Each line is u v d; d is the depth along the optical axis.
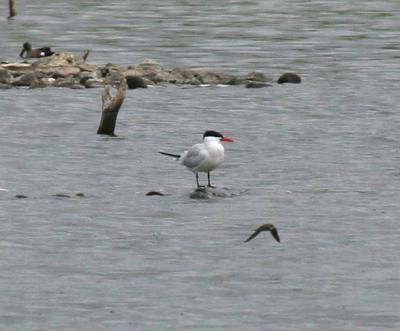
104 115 38.88
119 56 60.50
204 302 21.41
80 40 67.50
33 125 40.47
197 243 25.09
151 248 24.72
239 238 25.45
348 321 20.50
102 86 49.34
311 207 28.34
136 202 28.83
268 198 29.34
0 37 69.00
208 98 46.94
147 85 49.69
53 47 64.50
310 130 39.88
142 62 56.19
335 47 64.75
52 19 78.94
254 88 49.59
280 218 27.20
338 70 55.59
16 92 47.22
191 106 45.12
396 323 20.41
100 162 34.28
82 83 49.59
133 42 66.38
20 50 63.25
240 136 38.84
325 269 23.27
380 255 24.20
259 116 42.94
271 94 47.97
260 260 23.86
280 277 22.81
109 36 69.31
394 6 88.31
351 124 41.03
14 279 22.64
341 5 89.06
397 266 23.45
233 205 28.53
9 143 37.03
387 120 41.91
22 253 24.34
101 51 62.66
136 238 25.48
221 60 59.28
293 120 42.03
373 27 74.88
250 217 27.30
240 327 20.20
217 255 24.20
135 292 21.92
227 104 45.56
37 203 28.61
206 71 52.09
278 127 40.56
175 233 25.86
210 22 77.12
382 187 30.73
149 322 20.42
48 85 48.97
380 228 26.31
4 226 26.34
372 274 22.97
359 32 72.00
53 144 37.06
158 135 39.16
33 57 59.81
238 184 31.25
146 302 21.39
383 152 35.91
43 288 22.12
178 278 22.73
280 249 24.61
